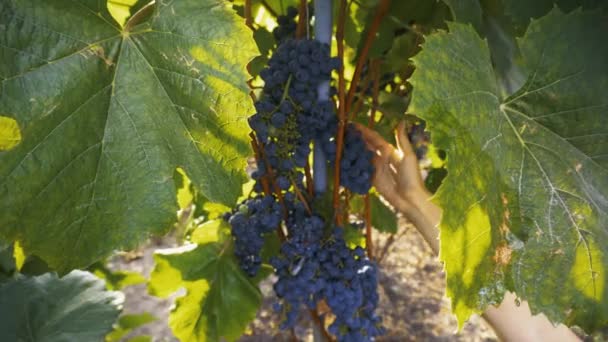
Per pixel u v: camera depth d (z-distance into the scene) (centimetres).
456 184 34
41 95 33
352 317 55
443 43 36
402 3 58
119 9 53
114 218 36
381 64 65
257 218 55
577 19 40
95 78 35
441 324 157
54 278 60
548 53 40
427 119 34
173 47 35
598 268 41
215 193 37
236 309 68
